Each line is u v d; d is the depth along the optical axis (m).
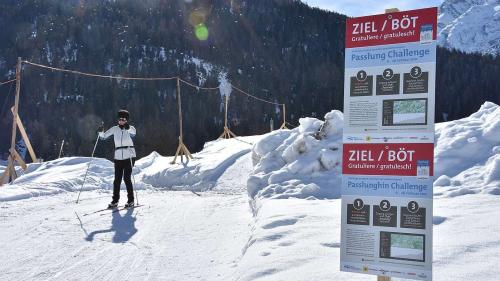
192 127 82.88
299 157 8.88
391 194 2.95
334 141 8.90
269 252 4.15
